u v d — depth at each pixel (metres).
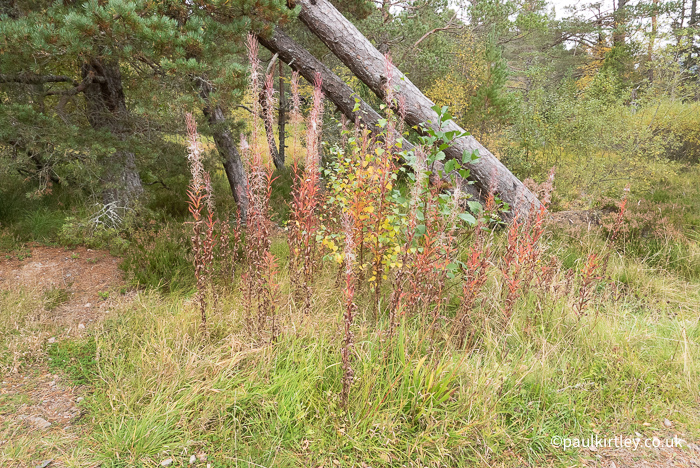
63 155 4.74
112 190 5.65
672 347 3.26
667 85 9.41
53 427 2.47
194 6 4.26
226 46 4.31
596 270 3.95
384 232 3.42
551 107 8.20
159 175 6.73
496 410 2.55
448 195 3.50
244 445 2.33
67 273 4.63
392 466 2.23
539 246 4.09
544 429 2.50
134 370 2.94
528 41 19.06
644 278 4.58
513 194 5.66
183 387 2.68
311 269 3.72
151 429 2.33
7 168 4.94
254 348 2.97
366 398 2.45
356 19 8.30
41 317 3.65
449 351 2.89
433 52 10.32
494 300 3.61
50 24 3.55
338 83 5.59
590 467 2.29
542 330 3.34
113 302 4.07
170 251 4.74
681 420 2.62
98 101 5.50
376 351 2.86
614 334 3.37
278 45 5.39
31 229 5.63
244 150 3.09
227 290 4.01
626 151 7.64
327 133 7.43
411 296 3.10
